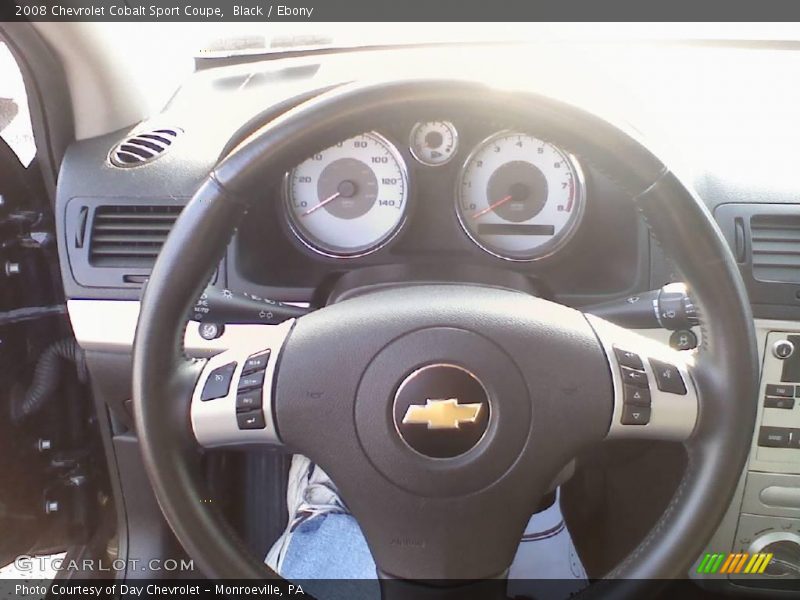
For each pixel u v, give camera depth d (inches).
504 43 59.8
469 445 31.8
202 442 33.7
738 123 54.3
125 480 64.6
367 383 32.0
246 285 54.4
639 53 58.1
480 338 31.9
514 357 31.9
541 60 56.9
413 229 56.6
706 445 32.5
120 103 56.8
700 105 55.2
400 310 32.6
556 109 29.8
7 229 55.2
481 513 32.0
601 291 54.9
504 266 55.7
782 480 53.9
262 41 61.3
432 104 30.1
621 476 61.7
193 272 31.1
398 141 54.1
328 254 55.5
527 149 54.7
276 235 56.5
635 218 52.4
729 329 31.4
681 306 40.4
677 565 32.2
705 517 32.2
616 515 63.8
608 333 33.4
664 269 52.1
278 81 57.2
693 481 32.7
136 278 53.7
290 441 33.1
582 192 53.6
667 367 32.9
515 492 32.1
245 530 68.2
